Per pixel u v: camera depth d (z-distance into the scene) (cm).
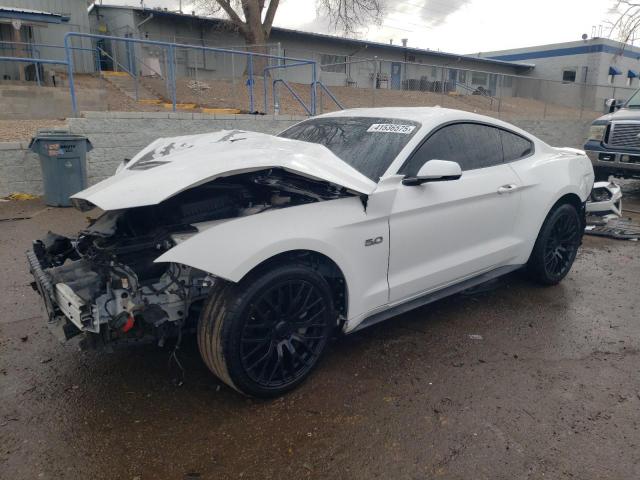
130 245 286
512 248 425
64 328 286
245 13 2180
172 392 305
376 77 1480
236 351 274
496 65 3369
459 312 426
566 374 331
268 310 286
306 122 452
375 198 319
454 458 252
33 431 269
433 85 1630
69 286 275
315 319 307
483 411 290
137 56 1414
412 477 240
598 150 980
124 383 314
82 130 852
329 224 301
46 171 748
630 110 1004
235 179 338
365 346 363
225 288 278
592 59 3231
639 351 364
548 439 266
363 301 325
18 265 512
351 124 407
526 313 427
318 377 322
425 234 353
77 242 332
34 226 659
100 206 271
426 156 364
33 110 1152
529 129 1733
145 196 275
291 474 241
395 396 303
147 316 272
